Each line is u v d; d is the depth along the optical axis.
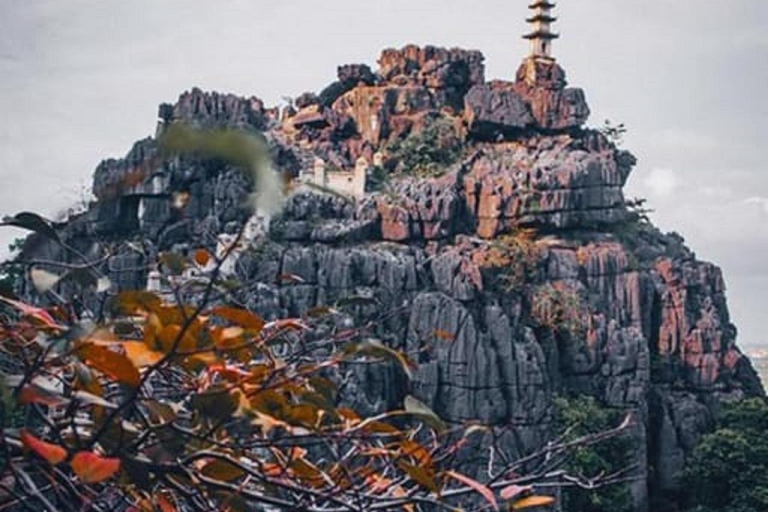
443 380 74.56
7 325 4.78
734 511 73.25
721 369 89.00
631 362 81.75
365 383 70.25
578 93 99.25
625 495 68.56
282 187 3.84
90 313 5.11
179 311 4.49
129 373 4.09
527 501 4.88
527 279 83.94
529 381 75.38
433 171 93.06
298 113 101.94
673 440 81.75
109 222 70.88
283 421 4.74
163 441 4.46
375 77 106.75
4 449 4.16
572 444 5.55
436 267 79.94
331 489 4.80
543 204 88.56
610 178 92.62
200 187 71.62
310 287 75.50
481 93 98.25
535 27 102.75
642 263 91.88
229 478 4.79
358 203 84.75
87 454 3.72
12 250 5.23
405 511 5.09
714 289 95.50
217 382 5.27
